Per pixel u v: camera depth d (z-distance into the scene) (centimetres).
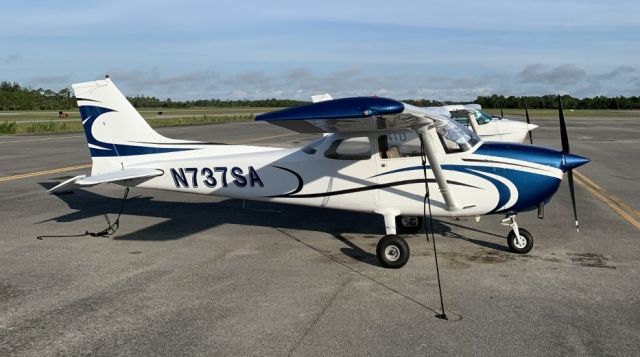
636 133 2812
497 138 1531
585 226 732
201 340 374
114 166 733
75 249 626
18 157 1642
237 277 518
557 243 643
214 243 655
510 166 577
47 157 1644
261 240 668
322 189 633
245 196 674
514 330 386
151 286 492
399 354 349
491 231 705
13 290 481
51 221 780
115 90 722
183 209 872
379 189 608
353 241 661
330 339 373
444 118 563
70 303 449
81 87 728
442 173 567
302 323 402
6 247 634
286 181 648
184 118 5438
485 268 543
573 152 1791
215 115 6775
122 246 640
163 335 383
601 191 1020
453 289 478
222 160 679
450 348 357
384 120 510
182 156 712
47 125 3562
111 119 727
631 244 635
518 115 5841
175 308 436
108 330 393
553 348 356
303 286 489
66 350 360
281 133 3002
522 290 474
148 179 716
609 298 452
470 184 584
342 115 420
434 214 600
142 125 723
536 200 583
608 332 382
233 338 376
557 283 492
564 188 1054
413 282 500
